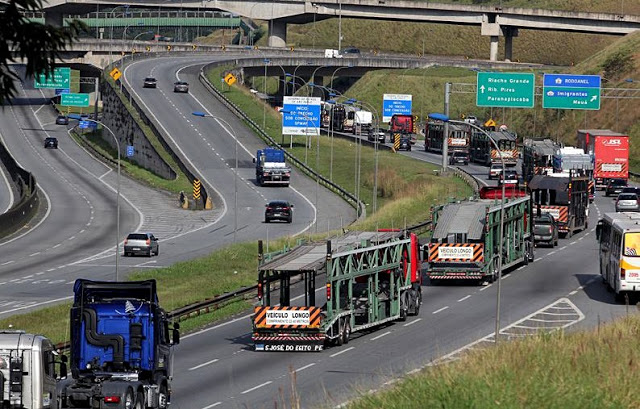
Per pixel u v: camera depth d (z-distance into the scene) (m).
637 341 89.50
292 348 119.00
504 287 165.12
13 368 77.44
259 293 120.75
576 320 135.12
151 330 87.88
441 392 66.62
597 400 65.69
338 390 94.50
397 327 133.50
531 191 190.50
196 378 104.69
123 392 82.81
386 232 144.25
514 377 69.50
